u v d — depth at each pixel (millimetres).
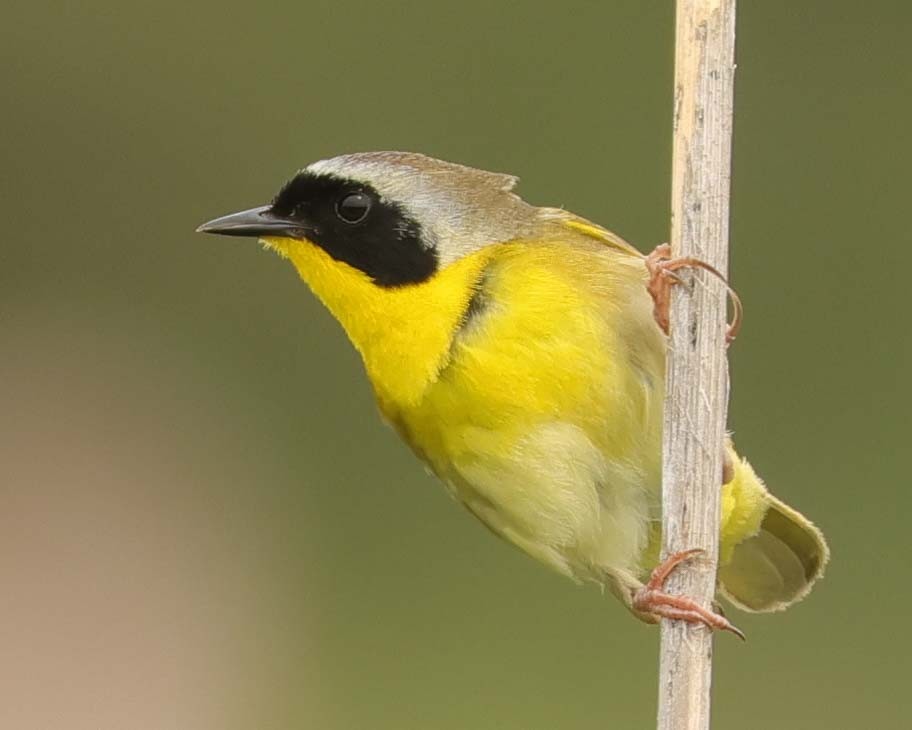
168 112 16156
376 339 7602
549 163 15625
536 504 7465
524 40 15695
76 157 16188
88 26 16219
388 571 14320
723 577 8750
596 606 14055
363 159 7707
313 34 15969
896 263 15086
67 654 13016
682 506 6762
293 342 15219
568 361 7234
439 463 7730
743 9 15445
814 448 14648
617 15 15594
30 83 16250
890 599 13812
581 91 15625
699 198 6754
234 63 16031
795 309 15055
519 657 13695
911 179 15242
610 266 7391
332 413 14938
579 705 13258
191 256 15820
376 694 13336
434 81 15797
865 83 15359
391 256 7527
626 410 7289
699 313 6754
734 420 14812
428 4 15797
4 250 16109
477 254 7438
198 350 15461
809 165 15281
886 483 14328
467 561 14359
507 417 7324
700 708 6688
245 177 16031
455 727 13203
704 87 6738
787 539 8516
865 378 14836
